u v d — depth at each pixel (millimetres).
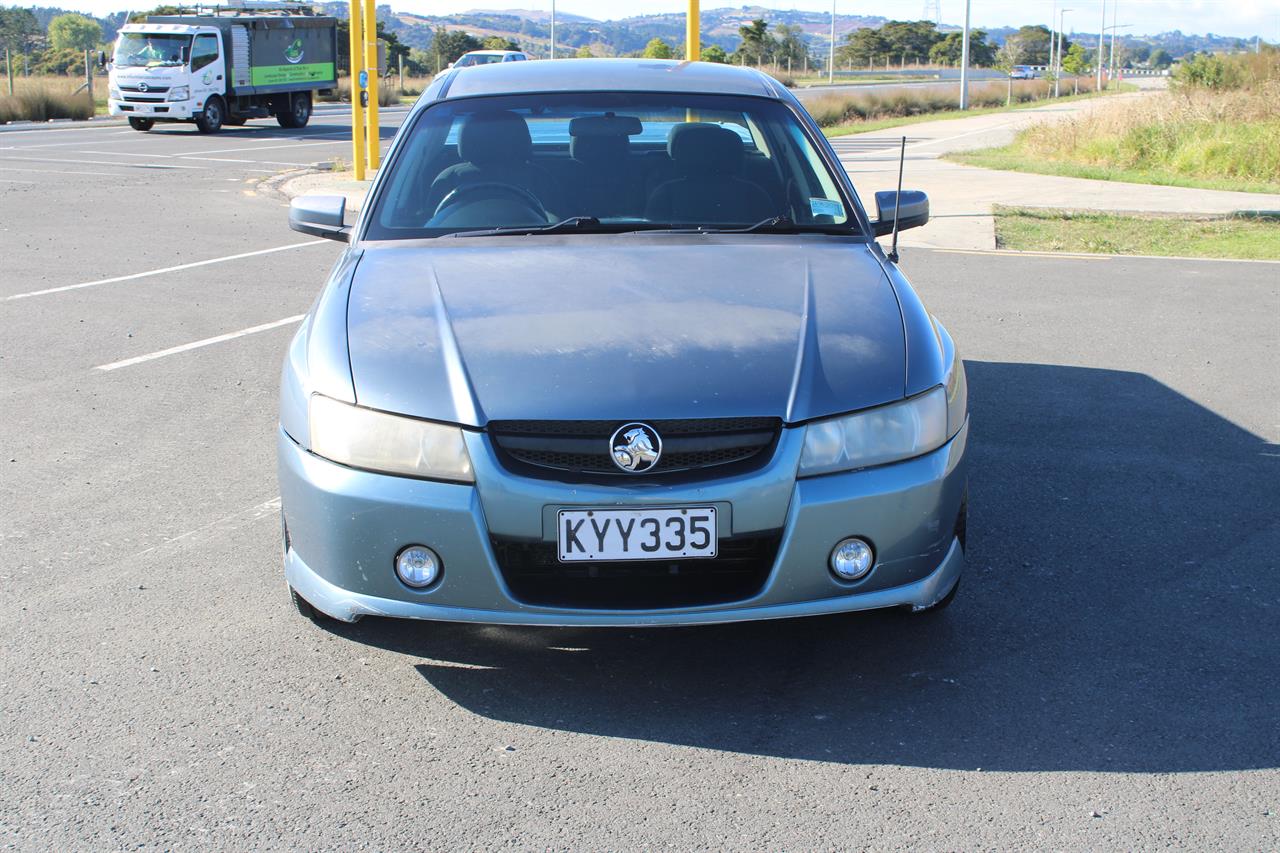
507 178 4293
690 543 3000
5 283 9336
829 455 3062
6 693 3260
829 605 3105
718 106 4551
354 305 3520
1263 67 32125
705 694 3260
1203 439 5555
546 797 2781
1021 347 7387
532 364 3137
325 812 2721
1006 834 2625
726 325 3334
